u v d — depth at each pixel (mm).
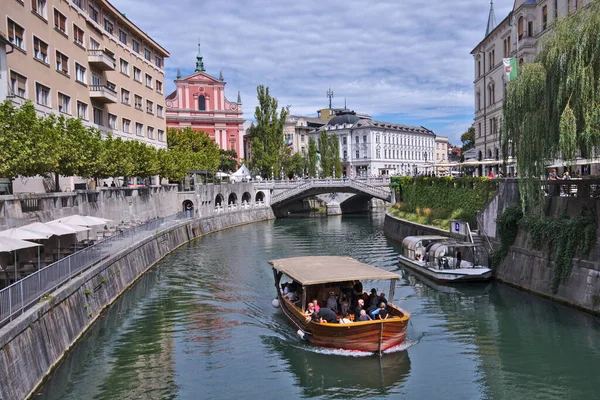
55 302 16891
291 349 18406
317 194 80062
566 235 21969
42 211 24297
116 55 48375
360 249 41000
